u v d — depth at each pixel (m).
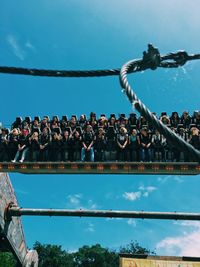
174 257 25.91
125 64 3.94
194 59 4.63
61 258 143.75
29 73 4.82
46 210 21.58
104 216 20.67
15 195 23.66
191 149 2.92
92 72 4.77
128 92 3.29
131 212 20.75
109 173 19.06
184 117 21.45
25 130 20.94
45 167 19.30
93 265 149.12
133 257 25.84
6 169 19.50
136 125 21.05
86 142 20.30
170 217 20.39
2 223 21.38
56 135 20.55
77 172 19.25
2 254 83.62
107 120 21.34
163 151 19.81
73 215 21.17
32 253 27.55
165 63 4.58
